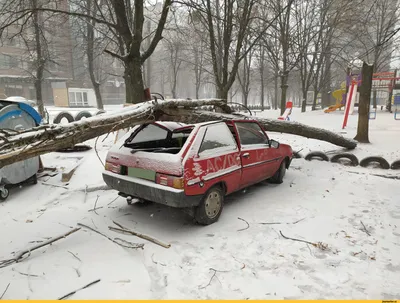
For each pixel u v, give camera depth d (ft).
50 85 146.61
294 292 9.75
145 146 17.08
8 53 125.90
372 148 33.04
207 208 14.51
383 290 9.86
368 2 44.55
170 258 11.69
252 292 9.73
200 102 22.58
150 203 17.75
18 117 20.12
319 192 19.92
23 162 19.67
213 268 11.05
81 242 12.96
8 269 10.83
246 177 17.29
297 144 36.73
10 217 16.14
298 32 65.87
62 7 54.24
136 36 28.99
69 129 13.12
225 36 36.91
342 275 10.67
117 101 187.01
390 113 72.90
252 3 35.22
